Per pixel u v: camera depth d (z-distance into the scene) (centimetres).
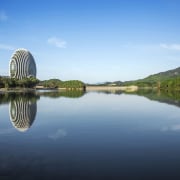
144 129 3903
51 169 2197
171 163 2344
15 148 2844
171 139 3253
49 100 9694
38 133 3631
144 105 7631
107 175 2072
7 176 2052
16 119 4912
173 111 6122
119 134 3553
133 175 2070
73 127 4072
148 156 2545
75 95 13688
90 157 2519
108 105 7688
